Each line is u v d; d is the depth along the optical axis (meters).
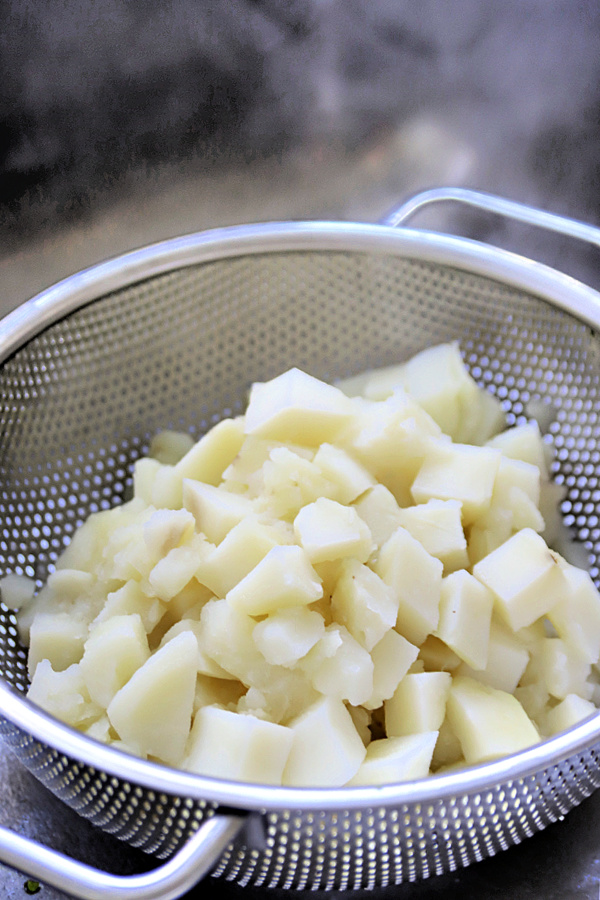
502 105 0.59
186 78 0.56
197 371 0.52
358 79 0.58
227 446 0.48
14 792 0.44
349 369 0.53
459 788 0.37
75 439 0.50
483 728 0.43
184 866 0.37
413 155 0.60
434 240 0.50
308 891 0.42
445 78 0.59
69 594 0.47
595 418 0.49
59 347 0.48
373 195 0.60
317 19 0.57
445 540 0.46
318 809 0.37
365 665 0.43
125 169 0.57
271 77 0.57
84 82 0.55
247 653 0.43
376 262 0.50
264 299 0.51
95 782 0.38
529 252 0.60
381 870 0.40
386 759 0.42
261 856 0.39
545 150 0.60
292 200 0.60
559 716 0.44
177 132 0.57
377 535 0.46
